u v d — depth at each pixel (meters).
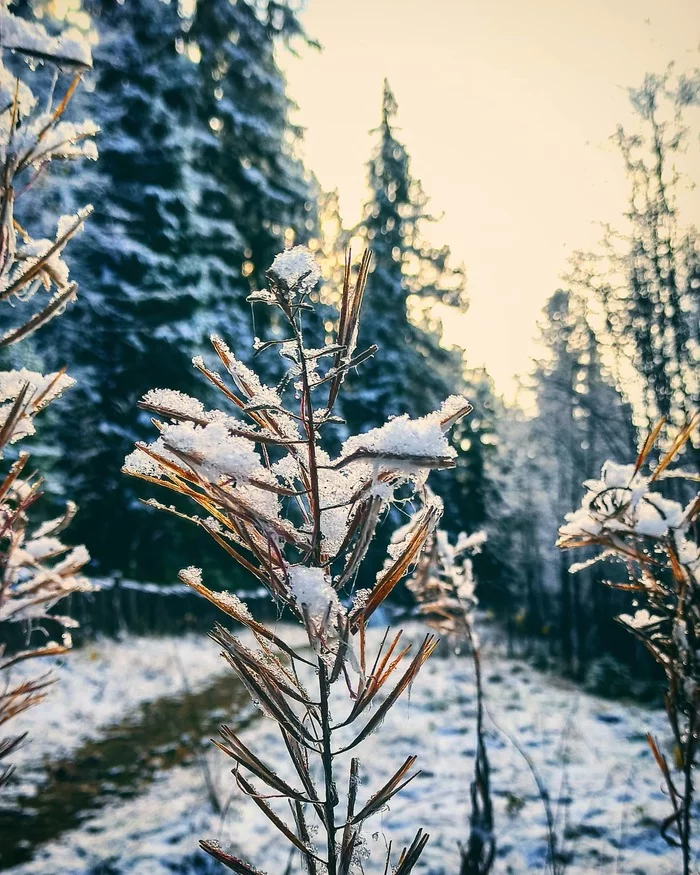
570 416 15.33
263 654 1.08
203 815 5.37
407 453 0.97
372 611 1.09
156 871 4.57
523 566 18.44
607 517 1.86
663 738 7.65
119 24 14.53
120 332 13.00
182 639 11.80
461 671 10.95
